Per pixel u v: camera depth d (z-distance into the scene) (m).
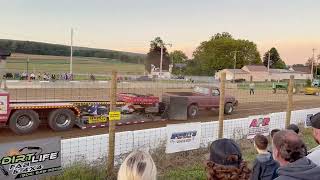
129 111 16.77
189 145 10.91
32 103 14.21
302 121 17.34
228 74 113.88
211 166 2.66
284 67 164.00
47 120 14.55
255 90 51.34
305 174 2.78
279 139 3.05
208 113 22.05
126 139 9.79
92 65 112.50
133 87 43.62
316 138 3.91
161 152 10.05
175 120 18.58
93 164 8.52
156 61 127.81
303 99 38.50
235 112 23.61
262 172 4.60
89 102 15.39
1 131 14.14
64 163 8.30
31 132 13.84
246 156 10.70
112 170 8.09
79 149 8.82
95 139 9.16
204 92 20.88
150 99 17.48
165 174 8.61
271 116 14.92
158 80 65.12
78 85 40.38
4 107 13.16
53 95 28.16
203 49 136.75
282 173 2.88
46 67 90.25
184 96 19.56
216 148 2.66
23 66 85.50
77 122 15.13
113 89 8.05
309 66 141.38
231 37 138.62
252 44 131.88
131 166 2.23
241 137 13.30
